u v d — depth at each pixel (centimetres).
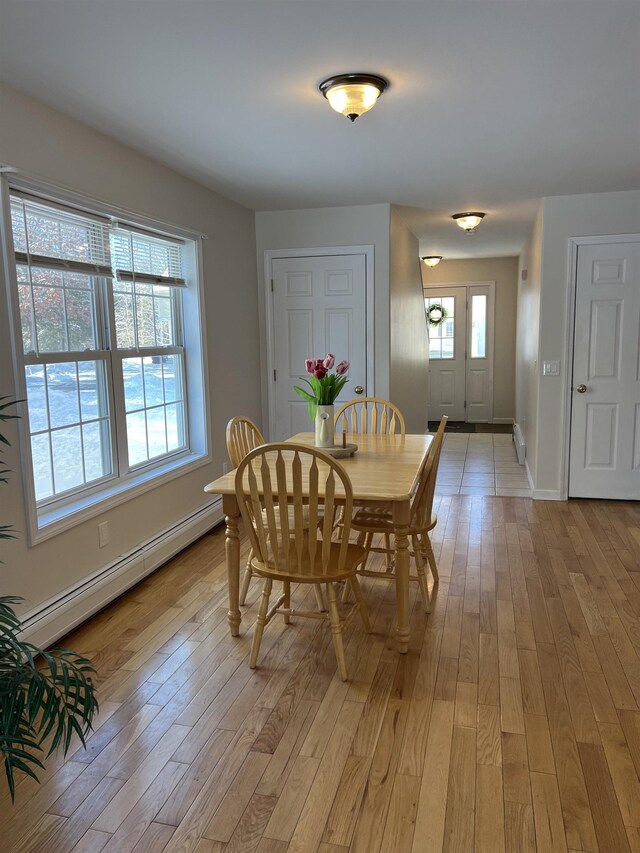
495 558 374
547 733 211
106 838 169
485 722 217
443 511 475
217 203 446
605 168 390
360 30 210
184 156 351
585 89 263
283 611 255
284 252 515
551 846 165
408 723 217
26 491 256
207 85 252
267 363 532
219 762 199
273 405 537
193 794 185
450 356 922
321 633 284
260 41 216
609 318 474
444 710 224
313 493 230
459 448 731
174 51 222
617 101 277
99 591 301
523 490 535
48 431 288
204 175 395
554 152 355
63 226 292
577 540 405
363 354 512
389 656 263
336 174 396
